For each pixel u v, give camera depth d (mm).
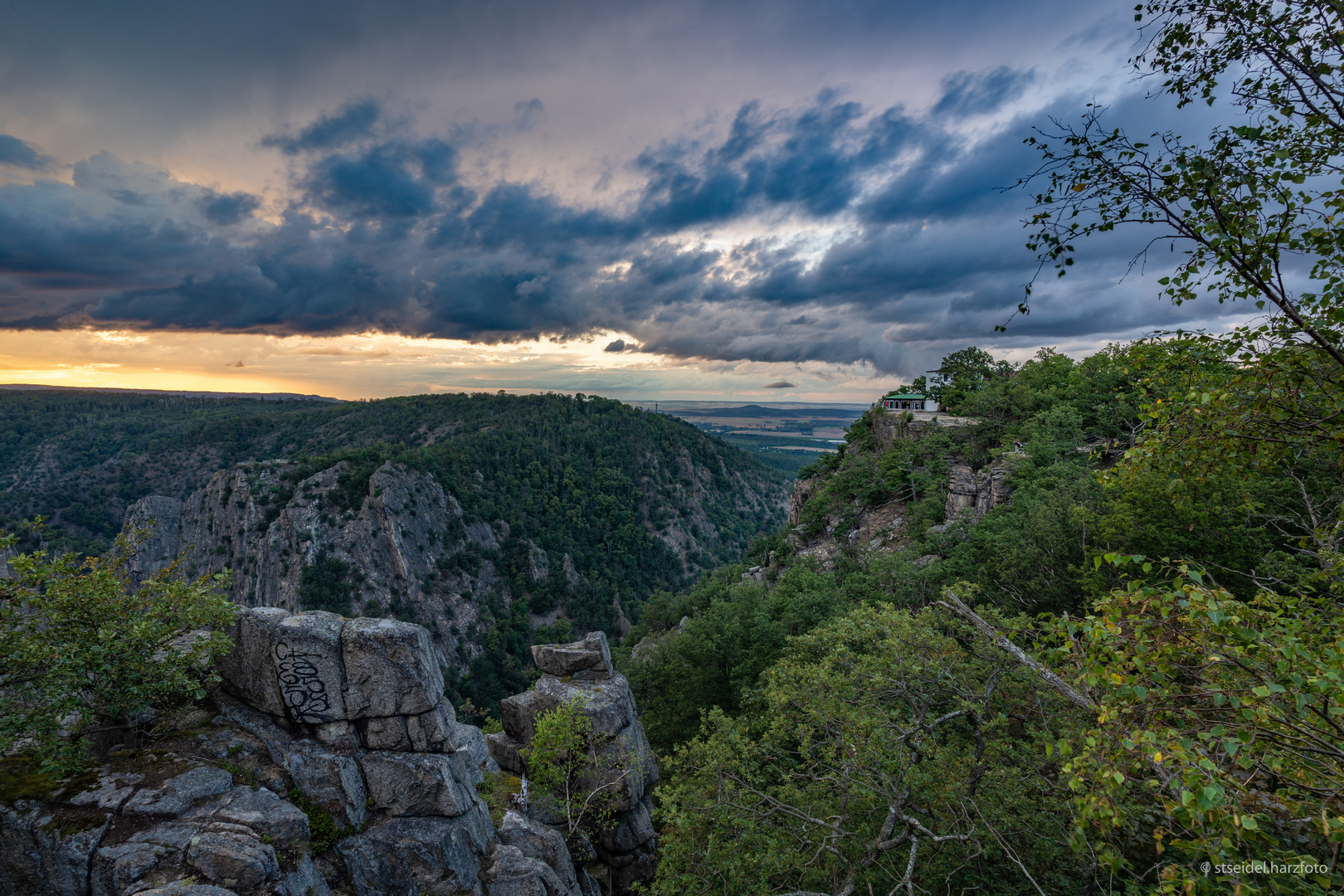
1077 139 8562
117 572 14445
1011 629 15023
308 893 13008
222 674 16703
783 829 18438
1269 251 7871
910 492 74062
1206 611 6824
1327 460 17156
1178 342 10141
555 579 188625
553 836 20594
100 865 11727
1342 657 6172
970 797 16047
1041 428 55938
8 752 13750
